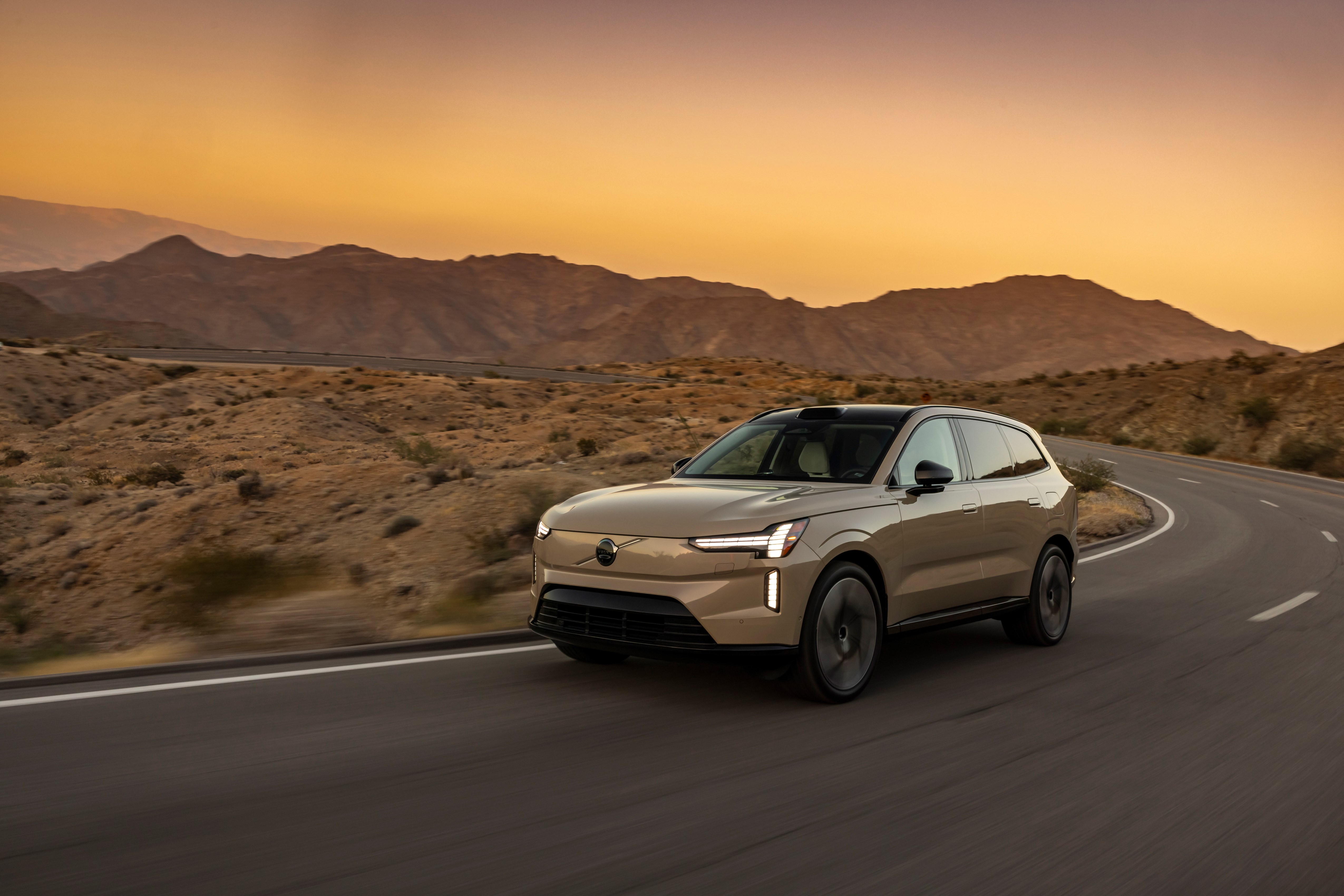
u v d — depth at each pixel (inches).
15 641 466.3
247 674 229.3
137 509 632.4
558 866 124.9
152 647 290.8
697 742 182.2
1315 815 152.3
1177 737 194.2
